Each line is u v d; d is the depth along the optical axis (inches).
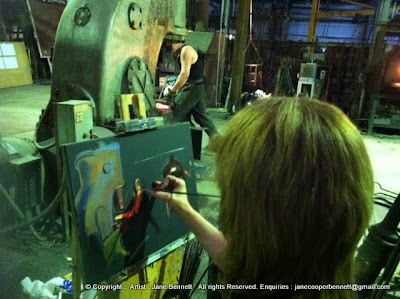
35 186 94.9
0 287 74.8
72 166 36.1
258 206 20.0
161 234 47.3
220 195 23.7
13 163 89.2
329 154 19.3
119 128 41.9
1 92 343.9
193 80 150.6
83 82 97.7
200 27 323.0
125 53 103.3
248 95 279.9
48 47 416.2
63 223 93.2
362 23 554.9
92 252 38.1
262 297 22.6
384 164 182.1
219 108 310.3
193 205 51.8
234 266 23.2
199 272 85.7
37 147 94.9
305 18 586.2
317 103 22.1
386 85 247.8
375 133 257.9
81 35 97.0
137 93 109.4
